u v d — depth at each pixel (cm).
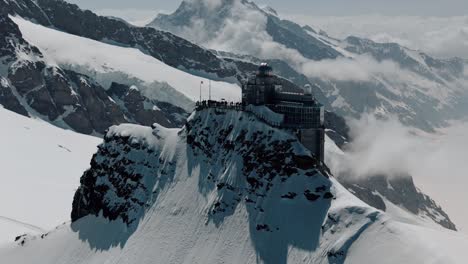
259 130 14600
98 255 16000
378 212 12262
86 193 18000
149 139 17112
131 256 15012
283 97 15662
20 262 17562
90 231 17000
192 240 14338
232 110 15650
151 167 16575
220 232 14025
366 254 11712
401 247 11462
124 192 16675
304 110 14650
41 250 17612
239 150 14775
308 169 13612
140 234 15388
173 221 15012
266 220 13500
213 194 14700
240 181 14388
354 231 12169
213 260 13625
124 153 17250
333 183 13412
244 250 13412
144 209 15962
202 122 16125
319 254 12356
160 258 14450
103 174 17575
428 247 11319
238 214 14025
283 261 12781
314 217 13038
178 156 16200
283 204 13500
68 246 17075
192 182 15400
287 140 13938
